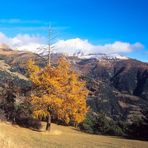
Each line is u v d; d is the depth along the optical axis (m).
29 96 52.41
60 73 51.69
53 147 30.70
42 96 50.69
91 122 75.00
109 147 39.47
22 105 59.62
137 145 46.25
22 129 50.34
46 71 51.72
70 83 51.62
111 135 72.62
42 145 30.77
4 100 60.53
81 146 36.50
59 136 47.72
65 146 33.81
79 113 52.06
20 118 59.72
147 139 67.31
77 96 51.47
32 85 52.59
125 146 42.94
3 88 63.03
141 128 72.31
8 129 45.19
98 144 41.78
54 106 50.69
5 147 16.62
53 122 73.88
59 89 50.78
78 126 74.00
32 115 53.53
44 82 51.00
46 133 49.41
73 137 48.81
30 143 30.44
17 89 61.00
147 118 73.88
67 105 51.19
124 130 77.50
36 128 56.25
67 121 51.75
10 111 59.75
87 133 68.19
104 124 74.44
